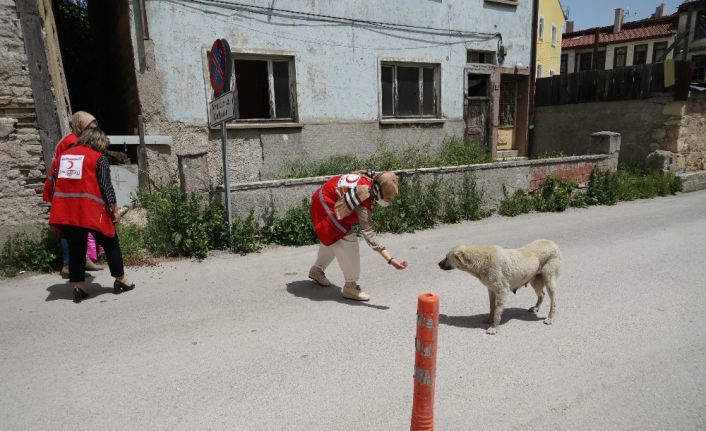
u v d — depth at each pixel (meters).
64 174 4.30
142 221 6.84
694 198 10.98
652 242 6.86
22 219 5.86
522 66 13.23
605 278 5.30
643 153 12.37
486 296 4.82
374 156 10.10
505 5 12.45
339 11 9.59
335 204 4.30
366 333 3.87
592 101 13.20
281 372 3.25
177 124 8.13
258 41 8.76
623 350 3.59
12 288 4.94
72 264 4.46
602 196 10.12
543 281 4.15
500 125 13.86
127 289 4.82
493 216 8.94
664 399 2.94
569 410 2.82
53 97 5.88
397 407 2.84
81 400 2.91
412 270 5.64
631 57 32.69
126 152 7.92
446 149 11.40
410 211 7.73
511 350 3.60
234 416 2.75
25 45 5.61
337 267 5.73
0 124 5.58
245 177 8.95
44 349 3.58
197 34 8.10
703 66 26.41
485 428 2.65
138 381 3.12
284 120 9.42
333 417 2.74
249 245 6.29
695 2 25.86
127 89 8.91
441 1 11.12
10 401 2.90
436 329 2.25
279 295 4.74
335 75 9.78
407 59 10.79
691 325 4.03
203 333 3.85
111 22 9.29
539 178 9.54
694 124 12.18
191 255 6.04
